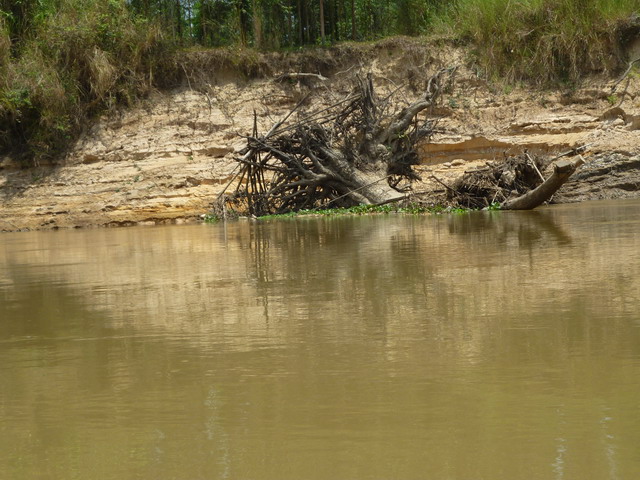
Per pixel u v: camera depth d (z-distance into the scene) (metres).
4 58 26.53
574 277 5.09
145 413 2.45
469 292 4.65
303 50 28.39
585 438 2.06
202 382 2.80
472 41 27.53
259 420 2.31
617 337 3.24
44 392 2.76
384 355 3.09
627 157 20.12
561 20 26.34
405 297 4.59
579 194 19.11
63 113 26.33
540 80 25.89
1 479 1.95
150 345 3.54
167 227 17.56
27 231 21.14
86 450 2.12
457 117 25.58
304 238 10.40
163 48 28.12
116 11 28.34
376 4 33.50
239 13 30.41
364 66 27.77
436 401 2.43
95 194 23.34
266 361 3.08
